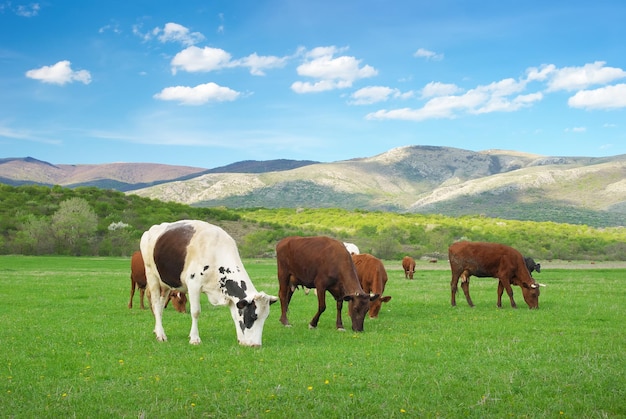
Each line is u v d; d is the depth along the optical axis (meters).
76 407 8.38
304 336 14.55
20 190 119.88
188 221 14.05
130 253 88.69
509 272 21.47
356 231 127.88
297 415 8.10
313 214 167.00
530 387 9.46
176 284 13.80
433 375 10.20
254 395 8.93
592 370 10.47
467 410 8.26
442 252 105.00
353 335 14.67
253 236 105.06
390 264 74.69
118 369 10.70
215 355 11.87
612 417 8.09
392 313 19.84
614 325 16.81
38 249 85.00
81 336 14.38
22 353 12.15
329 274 15.61
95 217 95.69
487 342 13.61
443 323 17.09
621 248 117.50
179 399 8.80
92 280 35.72
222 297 13.46
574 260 104.31
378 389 9.30
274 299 13.06
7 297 24.39
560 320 17.77
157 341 13.67
